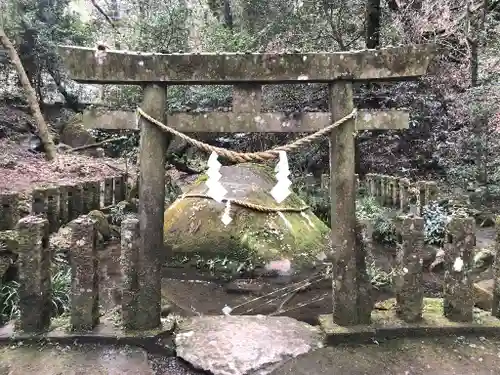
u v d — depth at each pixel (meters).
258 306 4.08
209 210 5.55
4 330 2.74
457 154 8.88
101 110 2.73
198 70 2.67
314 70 2.69
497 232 2.91
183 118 2.75
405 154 9.73
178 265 5.15
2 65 12.77
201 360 2.51
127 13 13.95
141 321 2.74
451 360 2.52
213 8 13.34
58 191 5.37
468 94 7.79
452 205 6.52
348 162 2.75
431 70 9.12
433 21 8.60
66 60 2.61
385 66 2.68
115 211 6.98
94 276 2.75
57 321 2.87
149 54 2.65
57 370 2.39
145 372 2.41
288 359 2.55
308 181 8.46
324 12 8.84
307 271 5.05
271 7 10.59
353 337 2.72
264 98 8.86
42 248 2.69
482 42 8.24
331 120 2.77
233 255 5.13
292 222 5.61
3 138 10.99
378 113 2.75
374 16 8.47
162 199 2.76
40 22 13.10
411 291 2.82
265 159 2.74
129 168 10.33
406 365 2.48
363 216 6.34
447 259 2.86
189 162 10.35
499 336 2.77
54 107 14.48
